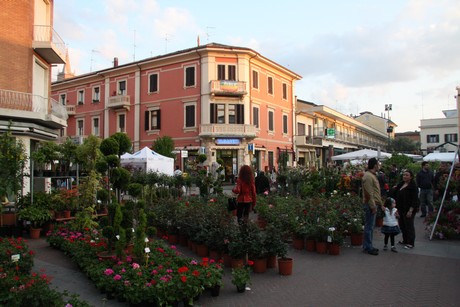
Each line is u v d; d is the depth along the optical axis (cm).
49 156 1255
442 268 720
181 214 934
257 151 3481
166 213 985
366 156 2500
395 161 2209
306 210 957
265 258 705
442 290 593
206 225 809
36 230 1006
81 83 4094
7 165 821
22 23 1806
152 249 684
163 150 2948
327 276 671
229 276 670
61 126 1983
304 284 627
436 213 1065
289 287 612
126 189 740
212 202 1211
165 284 512
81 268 681
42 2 2028
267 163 3578
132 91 3622
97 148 1139
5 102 1700
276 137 3778
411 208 894
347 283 631
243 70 3259
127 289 518
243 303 543
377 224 1197
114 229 668
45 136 1920
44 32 1981
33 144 1875
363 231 931
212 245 764
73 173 1376
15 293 436
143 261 608
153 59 3425
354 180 1434
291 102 4097
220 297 568
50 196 1097
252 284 628
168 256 663
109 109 3791
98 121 3928
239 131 3186
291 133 4062
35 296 439
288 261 682
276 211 1048
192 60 3262
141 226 626
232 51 3198
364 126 6300
